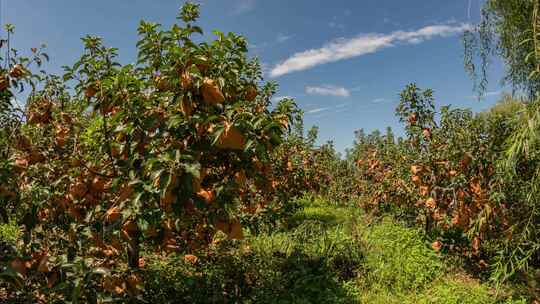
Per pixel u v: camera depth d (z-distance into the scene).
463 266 6.05
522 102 3.49
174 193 2.50
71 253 2.67
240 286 4.64
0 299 2.91
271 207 6.72
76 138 3.87
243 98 3.63
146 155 2.90
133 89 3.15
